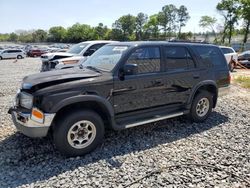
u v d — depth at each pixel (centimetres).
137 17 10300
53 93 389
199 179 362
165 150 451
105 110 439
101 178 363
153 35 9475
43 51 4206
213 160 417
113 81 439
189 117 586
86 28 11281
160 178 363
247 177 370
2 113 642
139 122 477
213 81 596
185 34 8631
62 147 405
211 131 546
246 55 2031
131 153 438
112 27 10688
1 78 1318
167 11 9362
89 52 1063
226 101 816
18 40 11762
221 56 630
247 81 1227
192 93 561
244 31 5525
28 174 371
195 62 568
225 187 345
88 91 414
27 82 416
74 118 404
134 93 469
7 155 424
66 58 1020
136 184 349
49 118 386
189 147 465
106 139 493
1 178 361
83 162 405
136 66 441
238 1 5469
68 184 348
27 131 401
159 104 514
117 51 486
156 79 495
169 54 524
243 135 527
